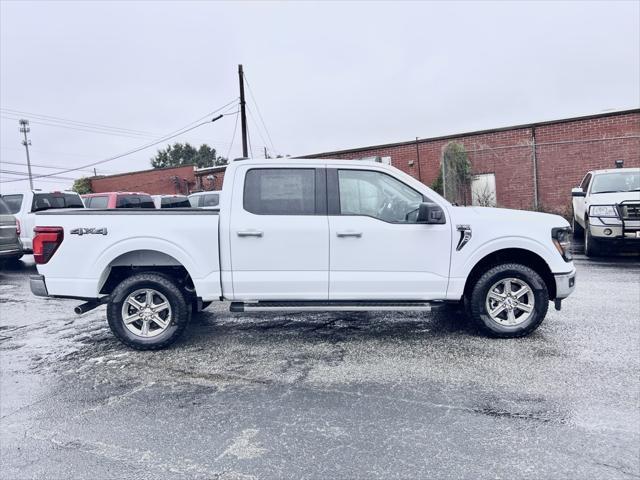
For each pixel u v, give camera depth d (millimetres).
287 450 2961
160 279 4836
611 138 14945
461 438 3041
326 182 4820
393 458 2836
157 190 28016
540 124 16016
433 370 4168
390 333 5285
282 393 3797
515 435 3059
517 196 16469
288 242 4742
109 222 4785
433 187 17844
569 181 15688
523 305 4891
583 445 2924
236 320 5961
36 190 11500
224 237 4746
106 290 5215
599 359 4316
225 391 3869
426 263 4789
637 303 6297
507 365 4227
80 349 5090
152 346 4855
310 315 6141
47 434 3250
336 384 3941
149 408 3604
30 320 6461
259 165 4832
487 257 5051
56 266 4816
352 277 4777
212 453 2953
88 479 2711
